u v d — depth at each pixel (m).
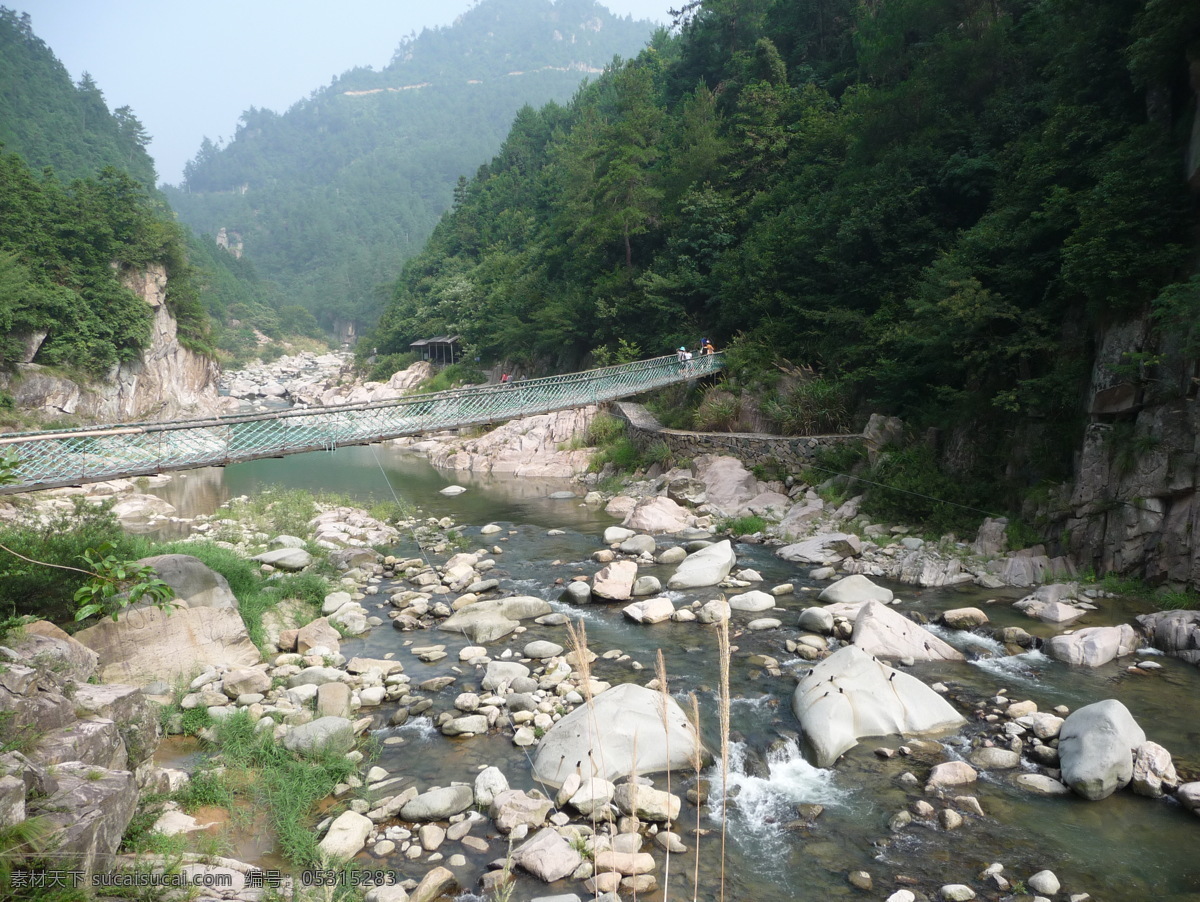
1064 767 8.00
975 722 9.37
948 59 26.67
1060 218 16.67
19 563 9.95
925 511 18.64
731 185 39.41
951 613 12.94
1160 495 13.59
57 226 47.91
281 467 39.00
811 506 21.22
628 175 40.84
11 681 6.09
